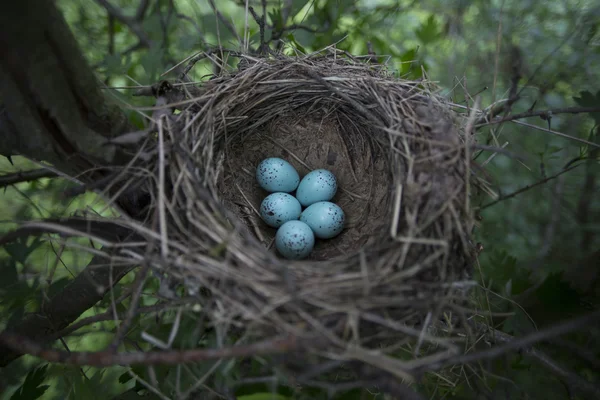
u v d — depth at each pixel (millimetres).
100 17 469
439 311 306
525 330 372
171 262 301
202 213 327
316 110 422
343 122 423
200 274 303
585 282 402
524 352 357
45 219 316
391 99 373
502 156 474
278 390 344
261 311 294
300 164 440
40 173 363
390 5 477
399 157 353
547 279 372
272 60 392
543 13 469
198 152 353
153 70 384
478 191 343
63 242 309
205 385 322
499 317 391
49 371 346
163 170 323
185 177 331
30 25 263
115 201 333
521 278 387
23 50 273
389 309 305
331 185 421
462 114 375
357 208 417
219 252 316
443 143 334
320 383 280
